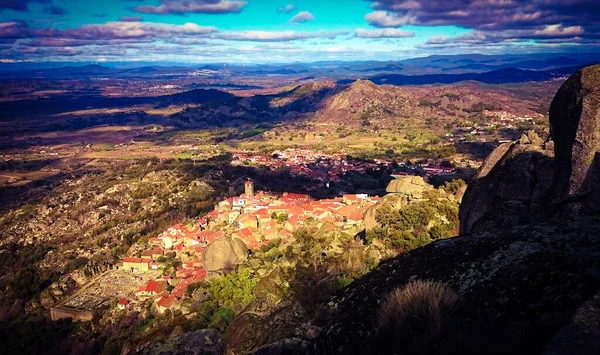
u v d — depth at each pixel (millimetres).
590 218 7102
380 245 36594
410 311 6305
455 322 5836
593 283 5340
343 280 25391
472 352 5281
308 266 33562
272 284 30297
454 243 8156
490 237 7777
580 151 11406
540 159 16453
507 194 16625
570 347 4168
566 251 6176
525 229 7430
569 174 11750
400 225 38531
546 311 5281
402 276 7898
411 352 5820
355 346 6762
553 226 7105
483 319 5660
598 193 10203
